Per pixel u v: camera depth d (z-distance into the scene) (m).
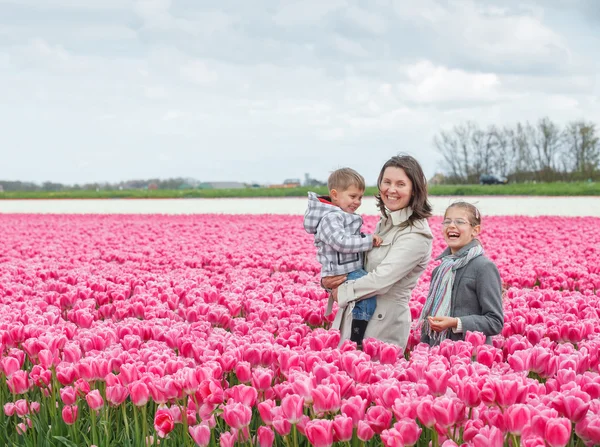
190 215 26.73
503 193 50.31
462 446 3.18
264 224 21.28
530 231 16.86
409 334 5.74
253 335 4.91
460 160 76.94
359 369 3.86
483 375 3.54
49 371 4.25
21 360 4.66
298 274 9.45
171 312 6.15
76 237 17.84
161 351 4.56
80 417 4.30
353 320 5.59
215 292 7.04
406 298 5.56
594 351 4.45
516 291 7.56
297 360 4.12
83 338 4.84
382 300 5.49
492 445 3.01
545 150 72.06
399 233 5.38
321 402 3.39
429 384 3.63
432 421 3.23
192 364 4.42
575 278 9.31
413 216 5.35
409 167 5.28
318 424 3.14
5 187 71.88
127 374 3.85
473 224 5.46
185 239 16.81
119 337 5.26
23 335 5.09
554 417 3.08
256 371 3.88
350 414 3.38
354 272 5.50
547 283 8.72
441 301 5.39
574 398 3.26
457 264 5.34
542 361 4.12
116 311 6.33
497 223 20.25
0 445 4.18
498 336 5.59
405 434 3.13
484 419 3.39
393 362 4.43
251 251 13.24
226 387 4.10
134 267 11.34
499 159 75.75
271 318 5.76
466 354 4.41
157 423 3.58
